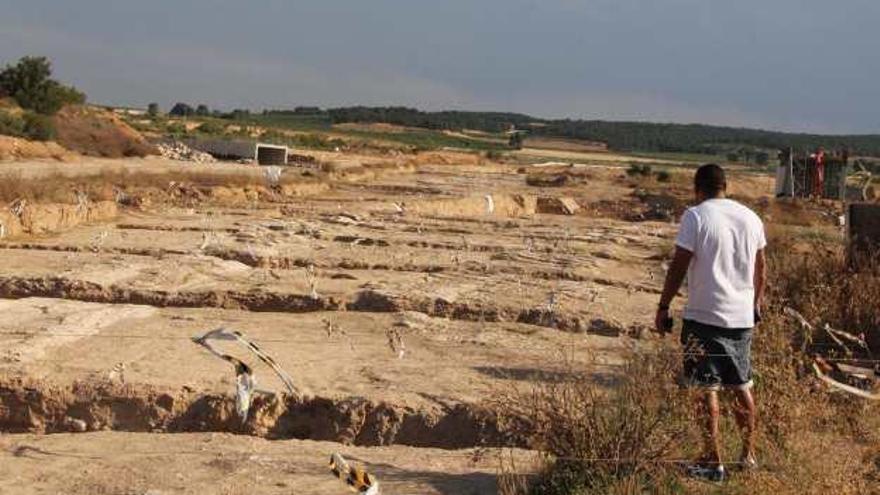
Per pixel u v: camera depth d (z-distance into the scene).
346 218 28.48
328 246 20.86
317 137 117.88
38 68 55.81
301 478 7.29
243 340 7.36
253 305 14.31
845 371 9.51
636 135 195.88
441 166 80.69
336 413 9.34
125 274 15.45
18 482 7.13
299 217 28.27
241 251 18.70
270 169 38.16
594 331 13.59
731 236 7.25
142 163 48.69
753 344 8.84
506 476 7.07
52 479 7.21
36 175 29.55
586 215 44.75
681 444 6.96
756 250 7.36
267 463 7.62
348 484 6.29
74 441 8.23
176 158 55.81
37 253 17.56
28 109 54.12
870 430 8.37
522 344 12.04
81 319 12.09
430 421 9.20
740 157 138.62
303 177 44.75
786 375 8.31
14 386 9.46
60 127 52.09
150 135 73.69
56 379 9.59
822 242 17.67
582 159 134.12
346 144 112.75
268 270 16.95
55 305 12.91
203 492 6.95
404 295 14.61
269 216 27.94
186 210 28.39
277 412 9.37
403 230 25.73
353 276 16.61
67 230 21.70
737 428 7.55
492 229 27.30
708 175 7.52
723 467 7.01
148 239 20.39
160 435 8.45
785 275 13.29
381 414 9.28
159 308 13.45
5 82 55.78
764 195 52.22
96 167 40.59
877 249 13.45
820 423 8.39
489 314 14.06
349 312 13.99
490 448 8.08
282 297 14.38
